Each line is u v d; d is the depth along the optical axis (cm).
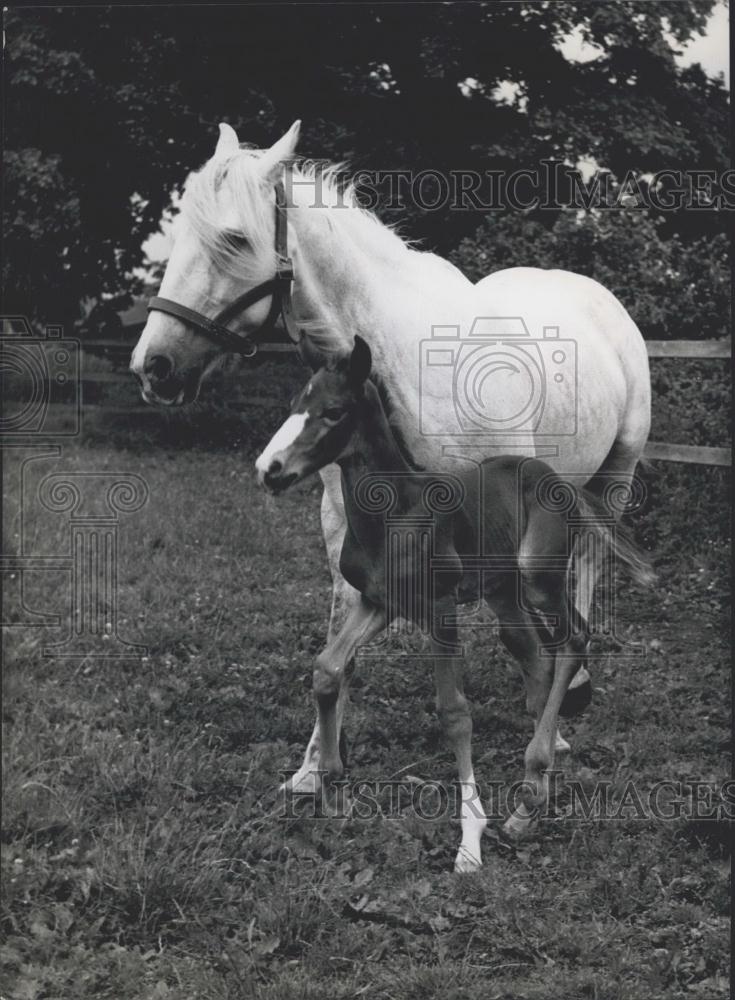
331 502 411
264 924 327
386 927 332
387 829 383
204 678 527
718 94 1189
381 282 389
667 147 1061
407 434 388
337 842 374
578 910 345
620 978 306
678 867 365
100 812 395
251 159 377
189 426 1112
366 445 354
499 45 1117
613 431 501
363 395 351
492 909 341
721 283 814
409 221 970
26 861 348
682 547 713
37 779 403
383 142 1067
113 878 340
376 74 1107
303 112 1120
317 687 370
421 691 508
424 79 1102
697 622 615
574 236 839
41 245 1216
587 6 1094
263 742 466
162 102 1148
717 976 307
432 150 1072
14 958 304
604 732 475
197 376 383
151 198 1262
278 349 1143
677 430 762
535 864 369
